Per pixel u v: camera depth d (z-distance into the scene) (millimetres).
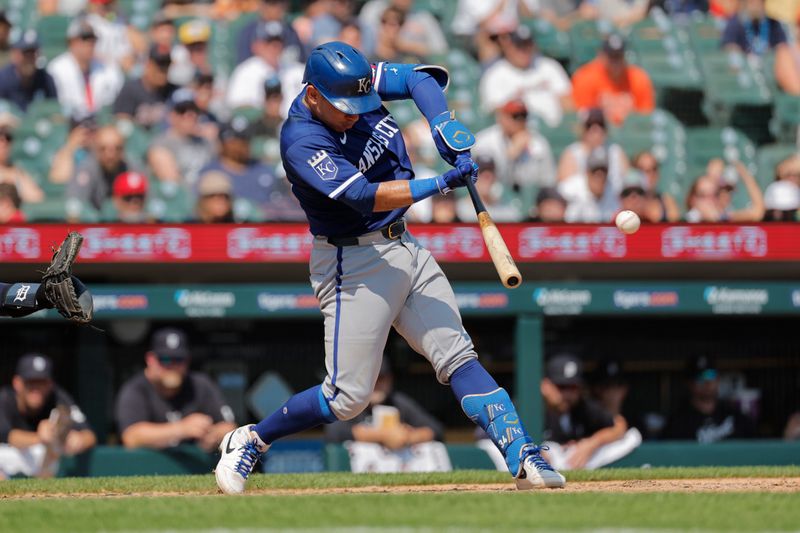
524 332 39406
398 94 20344
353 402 19750
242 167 42281
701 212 44719
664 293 40031
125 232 39125
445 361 19781
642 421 41938
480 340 42188
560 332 42156
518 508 16594
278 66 45500
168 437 36188
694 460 38469
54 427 35500
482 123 45281
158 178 42000
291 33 46375
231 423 37000
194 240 39312
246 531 14836
